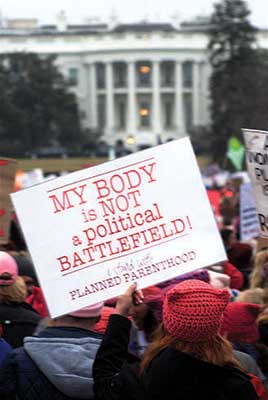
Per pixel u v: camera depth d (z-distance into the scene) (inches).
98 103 7864.2
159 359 243.6
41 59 6432.1
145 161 281.6
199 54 7760.8
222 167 4837.6
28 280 446.6
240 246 588.7
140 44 7711.6
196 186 280.7
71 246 279.9
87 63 7834.6
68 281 279.7
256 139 314.8
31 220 280.5
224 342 244.5
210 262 279.6
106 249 280.8
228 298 242.8
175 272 279.4
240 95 4768.7
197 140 5974.4
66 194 280.8
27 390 269.9
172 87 7805.1
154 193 281.4
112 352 257.6
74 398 268.8
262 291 331.6
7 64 6289.4
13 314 353.1
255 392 241.4
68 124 6240.2
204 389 239.9
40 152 5738.2
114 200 281.4
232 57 5413.4
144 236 281.0
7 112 5935.0
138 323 322.3
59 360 270.2
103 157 5536.4
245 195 800.3
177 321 240.4
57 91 6279.5
